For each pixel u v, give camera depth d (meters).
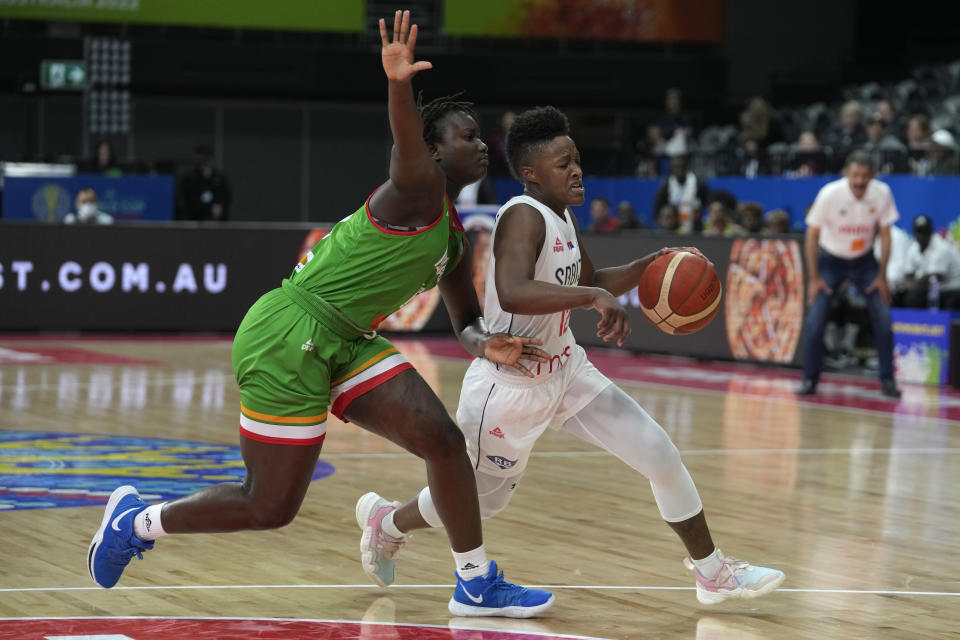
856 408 13.13
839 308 15.94
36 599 5.71
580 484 8.89
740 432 11.44
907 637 5.38
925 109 22.34
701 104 28.14
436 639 5.19
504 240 5.40
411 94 4.90
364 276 5.17
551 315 5.51
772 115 22.66
